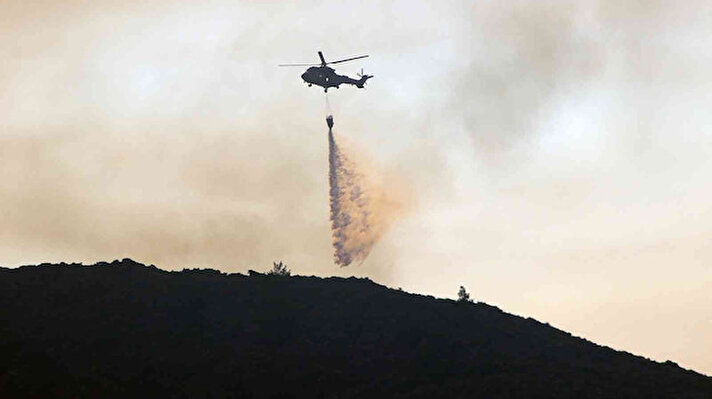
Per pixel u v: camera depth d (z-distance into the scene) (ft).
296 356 496.23
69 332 505.25
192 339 508.53
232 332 517.14
